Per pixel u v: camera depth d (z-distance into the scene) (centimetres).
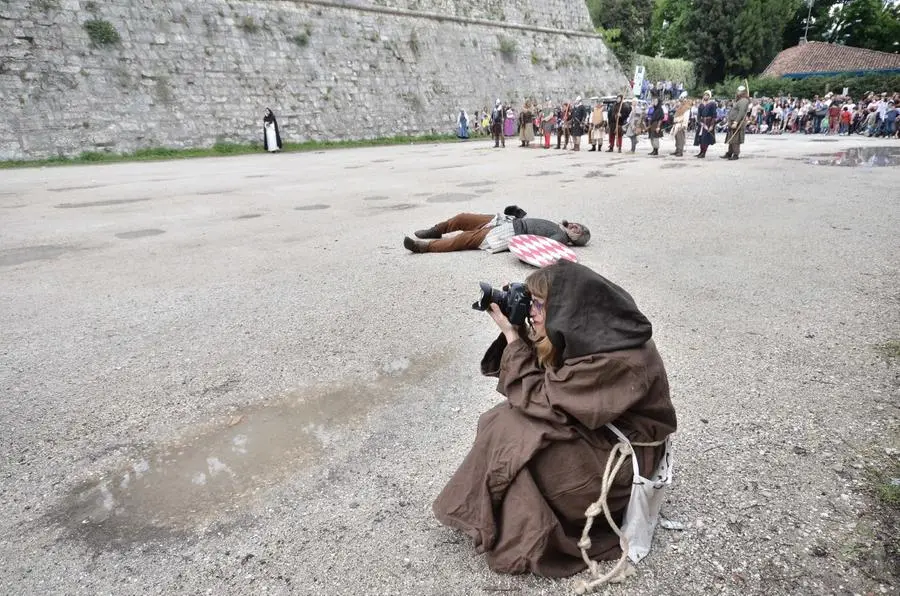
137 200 1169
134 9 2217
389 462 286
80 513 256
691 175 1284
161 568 222
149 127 2222
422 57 3172
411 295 536
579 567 210
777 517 237
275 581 214
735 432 298
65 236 845
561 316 187
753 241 691
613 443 199
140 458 296
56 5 2030
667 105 2872
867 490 250
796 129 3148
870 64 4481
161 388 370
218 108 2414
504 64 3581
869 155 1680
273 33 2612
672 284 543
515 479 203
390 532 238
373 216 934
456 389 358
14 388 375
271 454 296
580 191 1101
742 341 412
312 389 364
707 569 212
